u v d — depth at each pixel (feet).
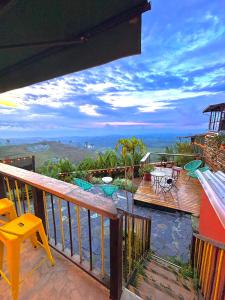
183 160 29.04
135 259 8.84
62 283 5.19
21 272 5.53
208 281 6.82
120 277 4.67
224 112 33.35
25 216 5.70
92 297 4.81
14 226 5.10
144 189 20.61
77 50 4.38
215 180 11.14
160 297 6.97
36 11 3.28
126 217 7.00
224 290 5.36
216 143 23.40
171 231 14.02
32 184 5.71
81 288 5.05
